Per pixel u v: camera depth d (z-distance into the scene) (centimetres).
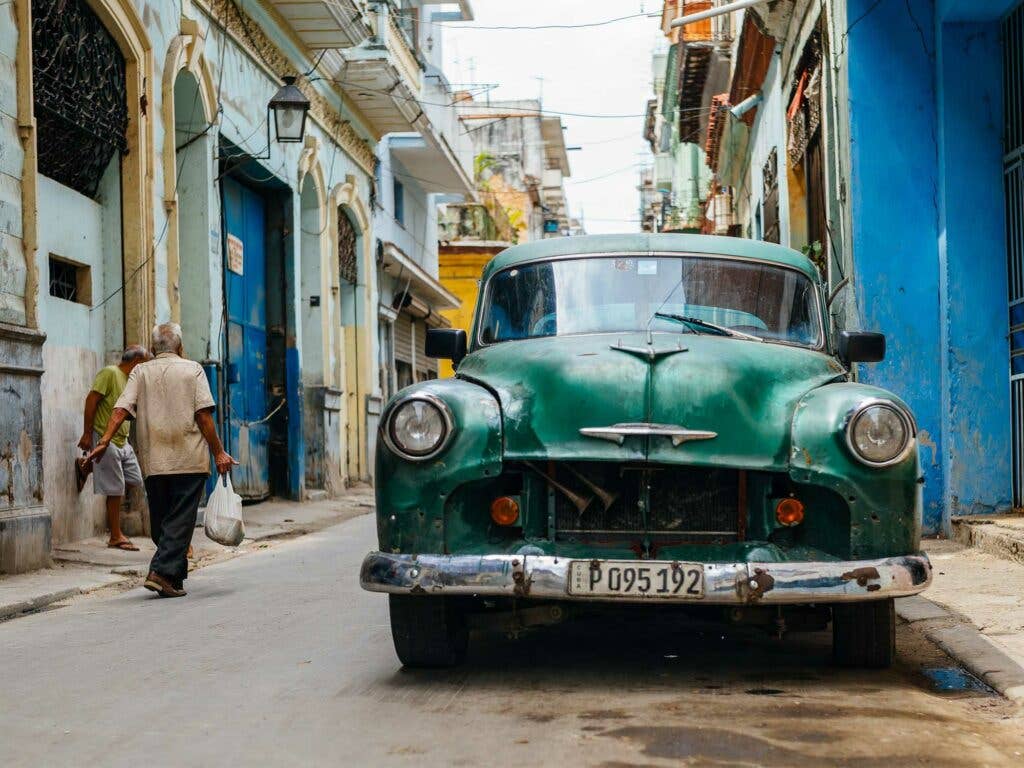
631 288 620
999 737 423
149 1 1210
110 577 911
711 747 406
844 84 1131
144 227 1185
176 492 833
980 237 1065
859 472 493
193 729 446
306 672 549
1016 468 1043
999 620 641
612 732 427
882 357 630
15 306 927
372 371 2316
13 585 840
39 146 1034
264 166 1609
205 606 776
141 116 1185
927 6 1102
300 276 1850
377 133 2311
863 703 472
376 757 400
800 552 500
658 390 503
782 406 514
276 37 1662
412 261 2619
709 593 471
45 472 1015
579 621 679
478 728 437
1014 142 1044
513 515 511
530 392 515
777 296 622
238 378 1599
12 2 930
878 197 1099
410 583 488
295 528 1387
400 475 507
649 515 509
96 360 1143
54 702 498
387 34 2080
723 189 3195
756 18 1712
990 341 1058
